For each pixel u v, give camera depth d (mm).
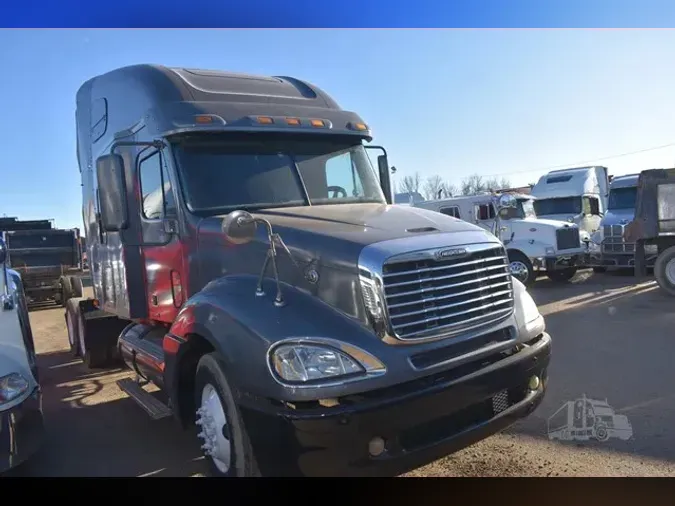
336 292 3500
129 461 4684
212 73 5336
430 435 3375
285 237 3832
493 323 3838
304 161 5004
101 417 5793
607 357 6910
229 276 4109
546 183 18547
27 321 5426
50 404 6309
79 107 7348
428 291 3518
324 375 3146
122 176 4633
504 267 4047
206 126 4531
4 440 3816
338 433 3049
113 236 6109
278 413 3135
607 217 15430
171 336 4145
